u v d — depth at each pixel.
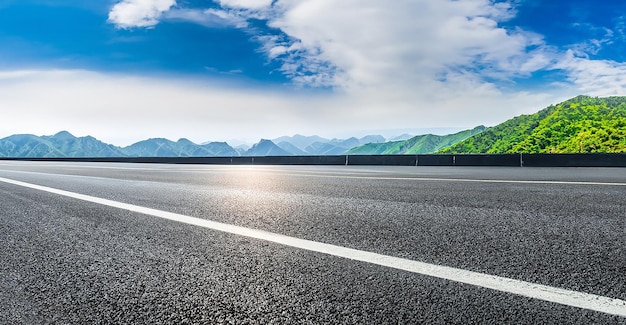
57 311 1.83
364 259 2.53
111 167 19.58
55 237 3.36
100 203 5.47
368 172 12.88
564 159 18.84
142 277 2.28
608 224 3.52
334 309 1.77
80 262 2.61
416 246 2.84
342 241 3.04
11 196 6.46
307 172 13.18
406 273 2.23
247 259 2.59
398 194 5.93
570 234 3.15
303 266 2.41
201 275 2.29
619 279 2.08
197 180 9.61
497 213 4.15
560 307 1.73
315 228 3.55
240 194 6.38
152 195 6.36
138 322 1.70
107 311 1.82
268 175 11.40
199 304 1.87
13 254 2.83
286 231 3.45
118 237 3.32
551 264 2.36
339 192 6.37
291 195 6.11
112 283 2.19
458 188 6.64
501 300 1.82
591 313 1.67
